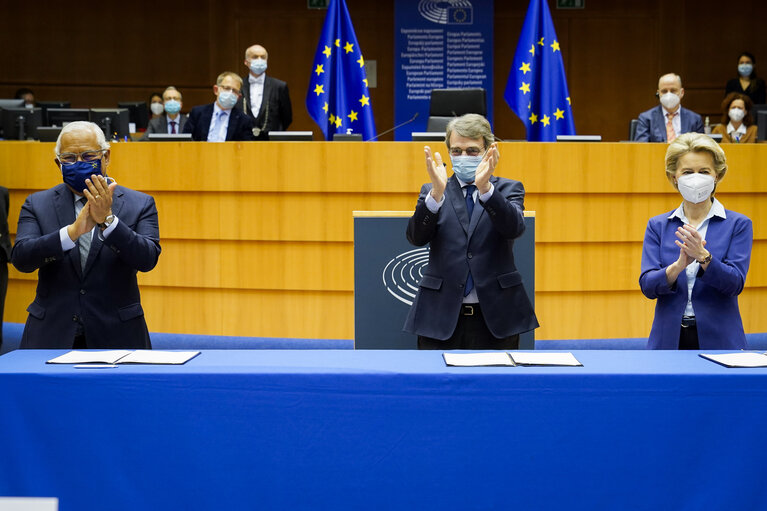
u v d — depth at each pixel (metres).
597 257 4.98
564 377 1.87
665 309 2.64
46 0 10.80
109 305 2.66
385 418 1.88
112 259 2.67
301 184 4.91
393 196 4.86
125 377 1.89
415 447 1.88
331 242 4.95
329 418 1.89
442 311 2.65
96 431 1.90
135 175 5.07
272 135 5.07
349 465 1.89
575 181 4.89
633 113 10.74
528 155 4.86
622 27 10.68
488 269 2.64
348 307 4.99
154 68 10.90
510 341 2.69
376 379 1.88
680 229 2.47
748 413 1.87
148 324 5.22
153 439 1.90
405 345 3.19
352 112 6.16
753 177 5.03
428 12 9.98
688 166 2.61
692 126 5.86
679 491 1.88
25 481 1.89
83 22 10.84
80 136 2.57
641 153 4.91
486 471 1.88
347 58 6.16
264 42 10.80
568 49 10.73
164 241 5.10
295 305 5.04
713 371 1.90
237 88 5.59
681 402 1.87
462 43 10.01
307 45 10.77
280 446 1.89
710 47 10.70
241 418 1.89
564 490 1.88
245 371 1.90
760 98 9.00
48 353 2.14
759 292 5.20
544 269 4.96
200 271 5.10
